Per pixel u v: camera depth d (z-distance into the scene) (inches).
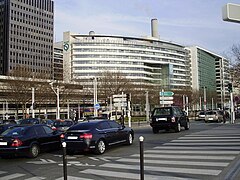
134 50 5211.6
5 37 4579.2
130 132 613.0
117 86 2536.9
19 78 2194.9
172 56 5595.5
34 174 371.2
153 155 464.8
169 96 1488.7
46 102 2471.7
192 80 5738.2
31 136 518.6
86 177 338.3
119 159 449.7
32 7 4864.7
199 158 421.4
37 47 4872.0
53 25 5182.1
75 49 4916.3
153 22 5930.1
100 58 4958.2
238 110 2121.1
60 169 394.6
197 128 972.6
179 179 308.3
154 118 861.2
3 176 369.1
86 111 3107.8
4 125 716.7
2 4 4677.7
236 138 624.1
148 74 5344.5
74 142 504.4
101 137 519.2
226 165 367.9
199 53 5846.5
